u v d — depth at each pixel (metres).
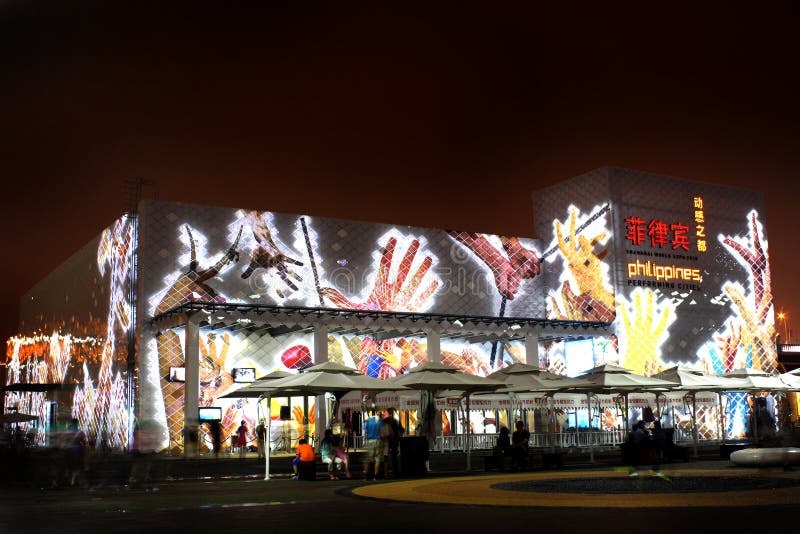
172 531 13.31
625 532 12.03
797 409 54.28
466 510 15.69
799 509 14.48
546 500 17.00
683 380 33.97
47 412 61.16
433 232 50.59
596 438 38.31
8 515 16.38
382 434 26.05
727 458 33.22
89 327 51.59
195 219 44.47
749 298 54.62
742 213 55.44
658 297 50.66
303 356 45.69
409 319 44.12
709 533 11.70
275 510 16.45
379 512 15.65
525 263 53.06
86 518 15.59
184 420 38.91
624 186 50.84
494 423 47.66
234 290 44.66
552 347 51.94
